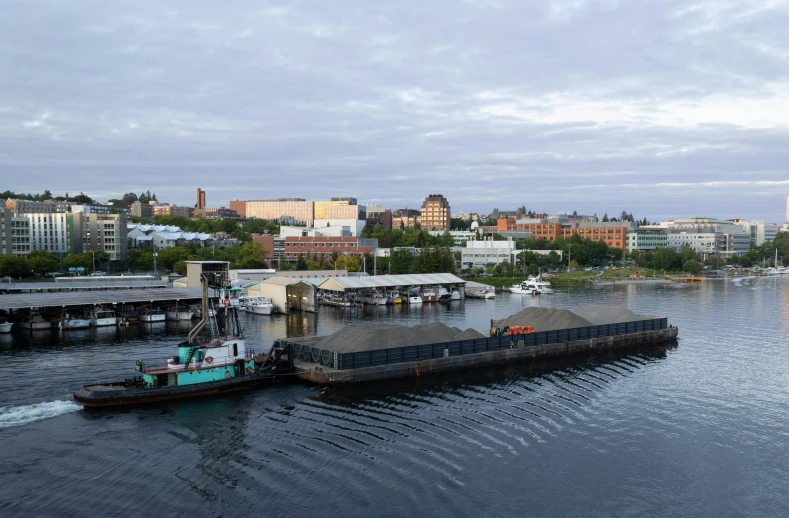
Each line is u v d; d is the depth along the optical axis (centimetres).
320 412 5991
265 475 4531
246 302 14225
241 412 5962
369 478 4488
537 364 8225
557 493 4322
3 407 6019
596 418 5903
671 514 4084
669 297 17712
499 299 17300
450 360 7762
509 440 5284
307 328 11388
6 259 19775
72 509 4025
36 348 9075
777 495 4375
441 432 5456
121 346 9262
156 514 3969
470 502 4156
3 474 4528
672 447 5191
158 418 5759
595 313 10762
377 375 7188
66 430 5419
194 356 6625
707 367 8069
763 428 5669
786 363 8319
